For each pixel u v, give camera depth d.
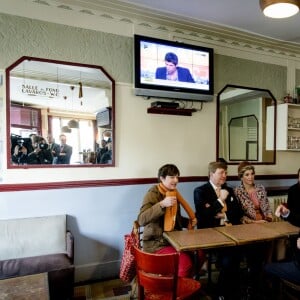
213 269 2.72
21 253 2.19
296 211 2.36
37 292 1.48
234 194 2.51
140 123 2.84
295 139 3.53
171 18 2.79
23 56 2.35
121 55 2.74
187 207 2.22
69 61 2.52
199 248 1.58
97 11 2.63
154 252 1.95
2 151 2.30
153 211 1.95
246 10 2.64
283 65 3.63
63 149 2.51
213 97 3.08
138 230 1.98
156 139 2.92
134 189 2.79
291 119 3.51
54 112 2.47
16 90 2.34
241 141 3.37
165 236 1.83
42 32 2.42
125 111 2.77
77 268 2.54
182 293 1.55
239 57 3.34
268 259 2.19
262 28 3.02
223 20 2.84
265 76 3.51
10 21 2.31
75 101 2.55
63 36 2.50
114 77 2.71
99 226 2.64
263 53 3.49
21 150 2.36
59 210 2.49
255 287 2.18
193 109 3.03
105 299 2.23
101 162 2.66
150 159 2.89
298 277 1.65
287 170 3.66
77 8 2.55
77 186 2.55
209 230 1.92
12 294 1.45
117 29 2.72
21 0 2.35
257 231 1.88
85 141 2.59
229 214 2.36
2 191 2.29
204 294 2.23
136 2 2.50
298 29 3.04
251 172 2.53
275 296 2.08
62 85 2.50
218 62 3.22
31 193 2.39
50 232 2.32
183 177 3.04
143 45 2.72
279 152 3.61
